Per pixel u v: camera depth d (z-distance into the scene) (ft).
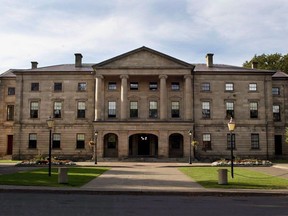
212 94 218.38
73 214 45.39
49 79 221.25
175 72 210.79
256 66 246.06
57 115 219.20
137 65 211.20
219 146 215.31
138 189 69.31
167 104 216.74
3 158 225.97
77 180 86.33
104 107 216.74
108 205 53.42
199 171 120.16
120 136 203.31
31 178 89.56
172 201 58.59
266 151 215.31
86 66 236.02
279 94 229.45
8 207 50.88
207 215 45.62
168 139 203.72
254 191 67.56
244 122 217.15
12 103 230.07
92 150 214.69
